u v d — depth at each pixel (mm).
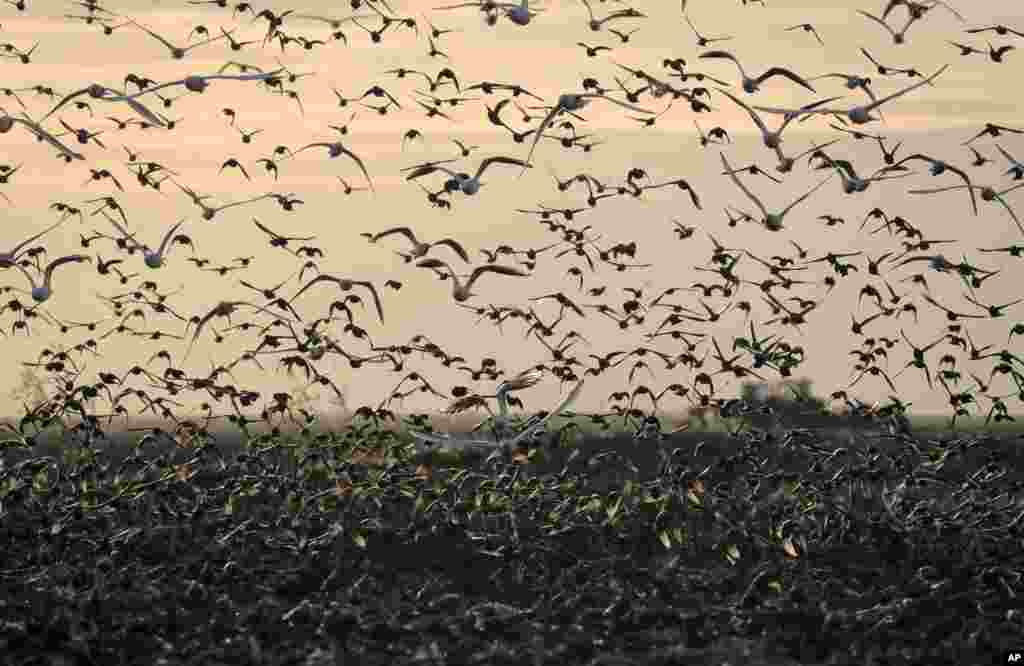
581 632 46781
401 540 58125
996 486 63625
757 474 62156
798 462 68312
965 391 62188
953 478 66500
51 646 45500
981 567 54438
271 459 69375
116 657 44781
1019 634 47000
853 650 45156
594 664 43781
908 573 54312
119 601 49719
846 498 62906
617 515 59719
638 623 48000
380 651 45188
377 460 62312
